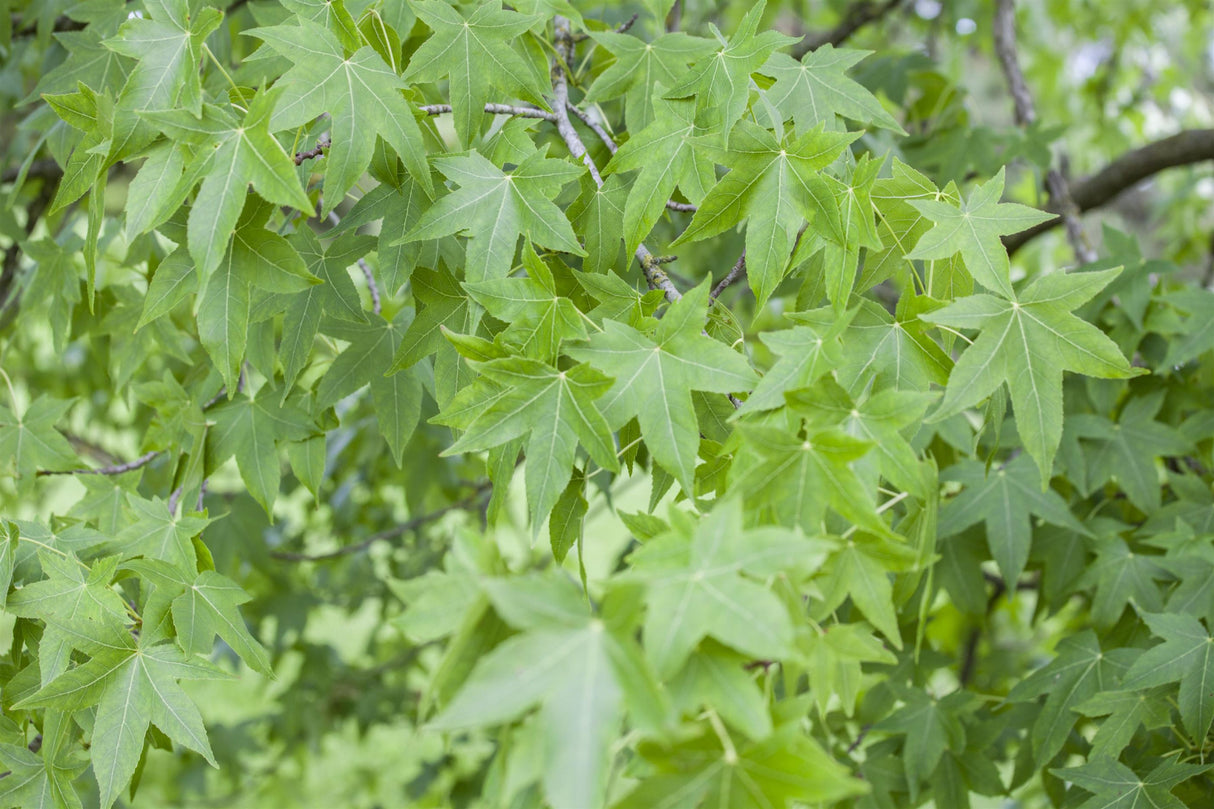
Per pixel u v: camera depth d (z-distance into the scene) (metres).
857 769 2.15
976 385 1.74
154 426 2.01
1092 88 4.65
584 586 1.80
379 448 2.86
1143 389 2.20
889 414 1.69
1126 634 2.09
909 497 1.78
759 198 1.79
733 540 1.59
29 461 2.02
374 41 1.85
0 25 2.33
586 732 1.54
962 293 1.82
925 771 2.12
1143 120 4.63
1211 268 3.61
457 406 1.74
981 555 2.19
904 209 1.83
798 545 1.58
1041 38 4.96
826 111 1.89
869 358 1.77
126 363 2.20
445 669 1.58
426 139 1.92
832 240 1.77
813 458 1.65
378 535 2.84
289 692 3.63
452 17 1.84
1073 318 1.73
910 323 1.77
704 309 1.73
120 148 1.75
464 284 1.75
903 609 2.18
